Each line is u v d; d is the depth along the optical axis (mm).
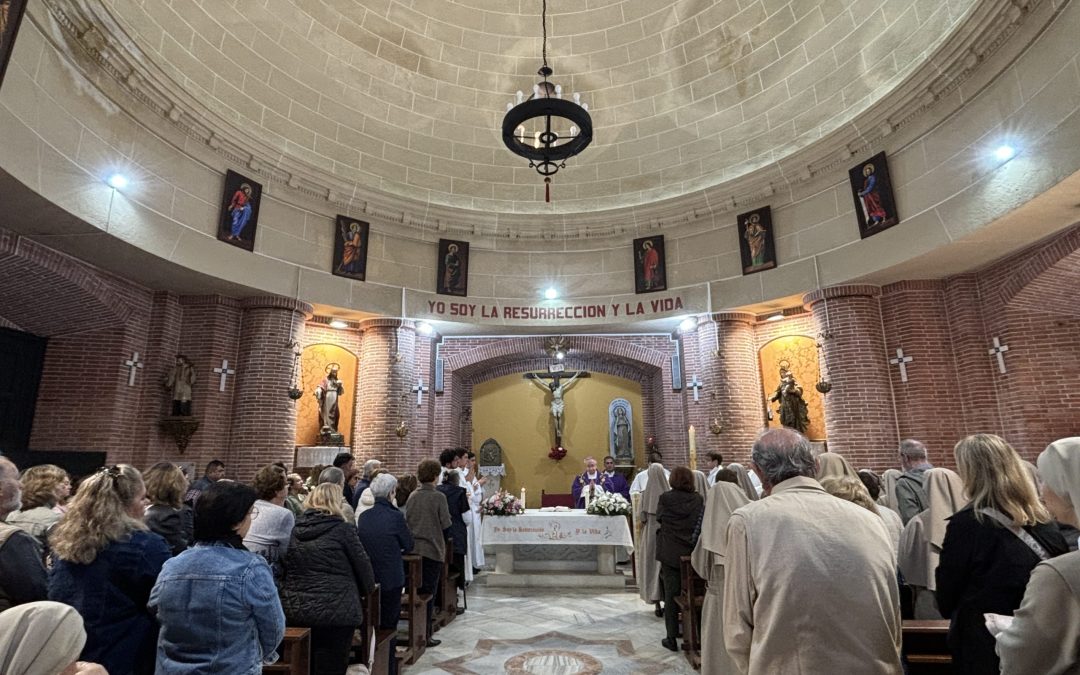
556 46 14398
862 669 2070
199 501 2711
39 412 10195
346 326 13266
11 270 8945
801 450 2512
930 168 9531
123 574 2756
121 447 10180
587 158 14508
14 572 2781
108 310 10125
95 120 8477
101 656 2641
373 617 4625
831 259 11109
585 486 11086
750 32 12961
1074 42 7188
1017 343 9648
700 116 13664
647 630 6703
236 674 2496
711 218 12984
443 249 13570
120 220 8719
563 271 13898
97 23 8055
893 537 4031
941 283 10758
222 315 11328
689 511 5875
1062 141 7305
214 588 2527
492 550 11445
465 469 9617
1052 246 8867
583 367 15617
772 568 2211
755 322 13219
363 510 5402
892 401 10758
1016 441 9516
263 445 11055
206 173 10477
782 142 12500
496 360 15250
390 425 12773
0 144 6723
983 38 8281
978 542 2441
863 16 11359
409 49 13875
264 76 11984
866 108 10305
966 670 2424
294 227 11859
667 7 13711
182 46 10672
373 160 13477
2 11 5258
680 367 14312
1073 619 1577
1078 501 1898
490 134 14633
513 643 6270
